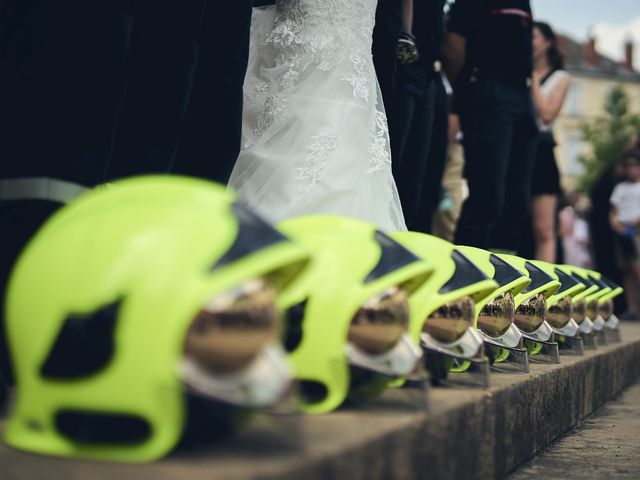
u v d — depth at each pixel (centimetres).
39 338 166
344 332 212
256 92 381
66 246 168
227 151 342
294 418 165
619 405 466
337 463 166
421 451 203
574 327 413
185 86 305
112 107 242
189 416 161
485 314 298
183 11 299
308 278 213
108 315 161
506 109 559
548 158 738
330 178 361
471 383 258
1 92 236
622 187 1041
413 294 246
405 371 212
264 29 386
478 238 600
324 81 370
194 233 162
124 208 169
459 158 668
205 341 160
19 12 233
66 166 231
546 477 278
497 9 555
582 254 1584
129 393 159
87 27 235
